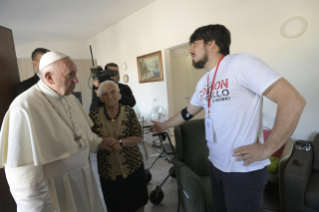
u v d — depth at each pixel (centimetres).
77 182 92
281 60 188
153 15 322
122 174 124
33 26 371
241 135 75
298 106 59
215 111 82
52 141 81
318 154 163
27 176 71
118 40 416
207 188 147
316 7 162
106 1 299
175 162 157
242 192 77
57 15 333
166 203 186
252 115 74
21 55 444
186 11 270
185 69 395
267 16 191
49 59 78
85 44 531
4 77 131
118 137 125
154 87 352
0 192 118
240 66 72
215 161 86
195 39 87
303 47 173
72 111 102
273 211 165
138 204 136
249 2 202
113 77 197
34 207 72
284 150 163
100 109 128
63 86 82
